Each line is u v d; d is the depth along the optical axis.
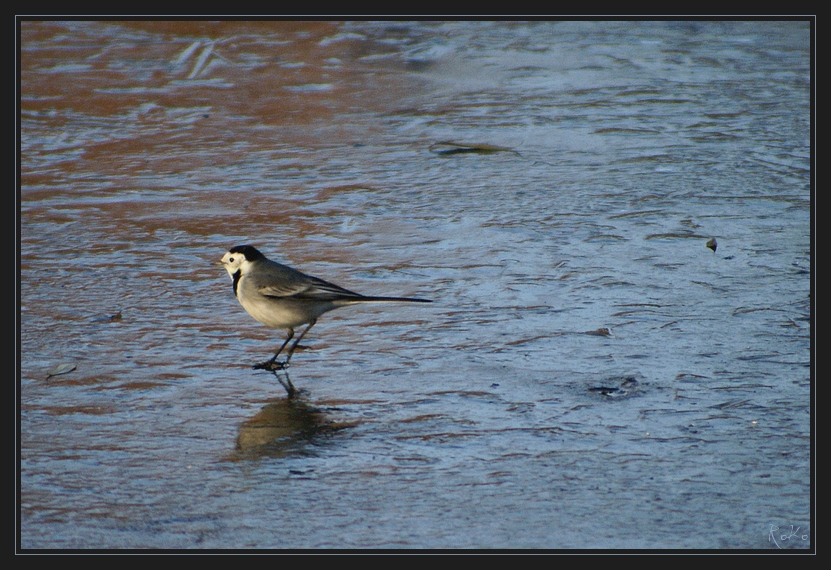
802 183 17.94
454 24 33.00
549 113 23.22
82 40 30.11
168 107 23.94
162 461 9.16
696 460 8.98
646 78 26.53
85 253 15.02
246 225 16.28
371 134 21.80
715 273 13.80
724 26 32.91
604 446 9.26
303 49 29.56
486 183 18.36
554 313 12.55
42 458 9.20
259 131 22.09
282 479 8.80
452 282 13.70
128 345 11.88
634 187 17.84
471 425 9.74
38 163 19.69
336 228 16.08
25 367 11.20
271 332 12.41
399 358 11.41
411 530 7.96
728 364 10.96
